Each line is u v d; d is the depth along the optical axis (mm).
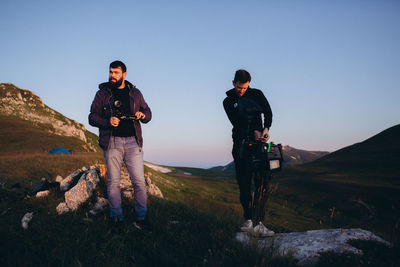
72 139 67312
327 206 34375
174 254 3646
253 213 4559
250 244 3713
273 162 4438
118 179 4277
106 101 4238
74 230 4035
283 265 3254
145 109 4551
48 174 14000
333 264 3129
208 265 3311
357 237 3756
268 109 4625
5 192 6688
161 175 47344
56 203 5051
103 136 4219
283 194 43062
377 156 78438
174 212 5449
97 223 4270
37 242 3730
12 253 3449
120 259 3467
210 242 3998
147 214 4844
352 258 3197
